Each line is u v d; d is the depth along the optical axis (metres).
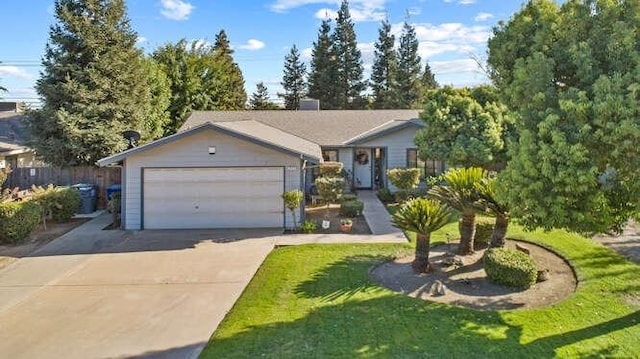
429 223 10.15
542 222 7.28
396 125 22.77
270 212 15.38
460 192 11.29
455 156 18.50
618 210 7.34
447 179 11.70
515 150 7.86
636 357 6.51
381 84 56.03
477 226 12.42
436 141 19.36
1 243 13.34
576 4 7.90
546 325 7.57
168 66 34.38
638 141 6.10
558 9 8.68
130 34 23.91
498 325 7.60
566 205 6.89
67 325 7.88
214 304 8.75
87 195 18.09
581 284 9.45
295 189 15.30
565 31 7.96
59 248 12.94
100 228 15.41
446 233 14.16
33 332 7.62
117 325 7.86
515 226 14.42
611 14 7.23
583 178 6.41
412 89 54.66
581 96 6.56
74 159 22.14
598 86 6.44
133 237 14.12
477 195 11.13
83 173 21.14
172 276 10.45
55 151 21.66
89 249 12.83
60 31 22.50
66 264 11.44
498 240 11.16
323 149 23.44
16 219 13.23
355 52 55.59
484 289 9.34
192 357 6.72
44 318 8.19
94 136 21.84
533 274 9.34
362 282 9.77
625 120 6.03
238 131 14.79
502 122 18.83
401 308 8.34
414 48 54.44
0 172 15.12
